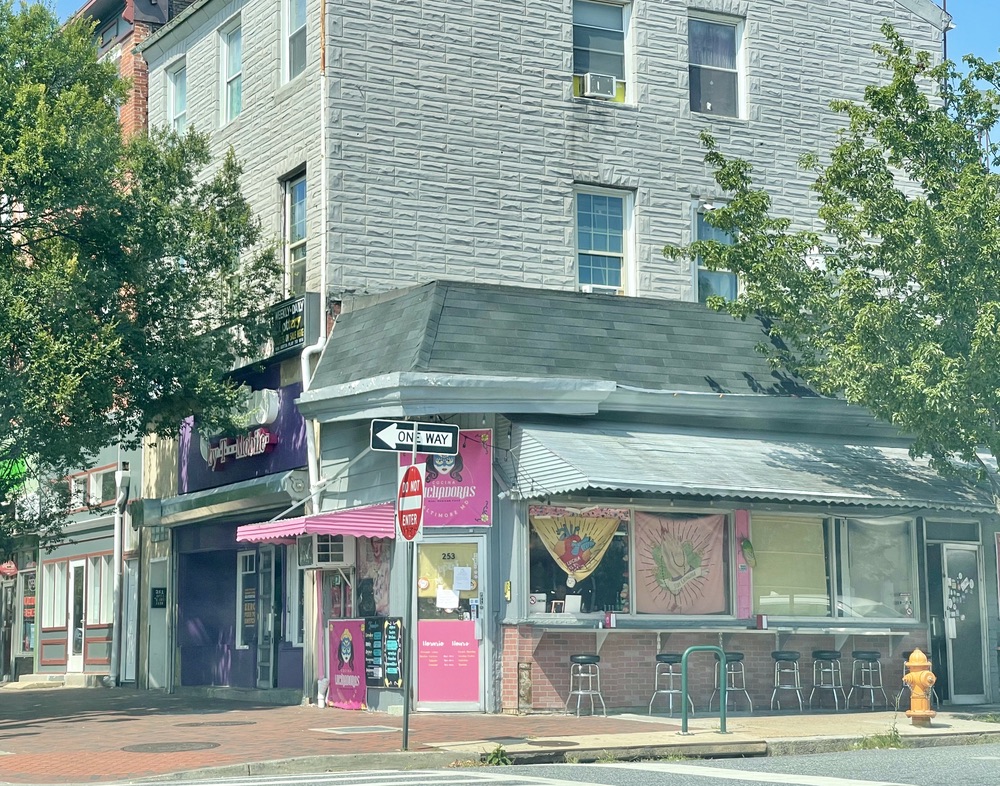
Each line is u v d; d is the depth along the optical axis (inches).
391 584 788.0
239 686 974.4
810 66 1011.9
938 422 718.5
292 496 850.8
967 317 722.8
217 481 987.3
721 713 642.8
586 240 926.4
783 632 789.9
